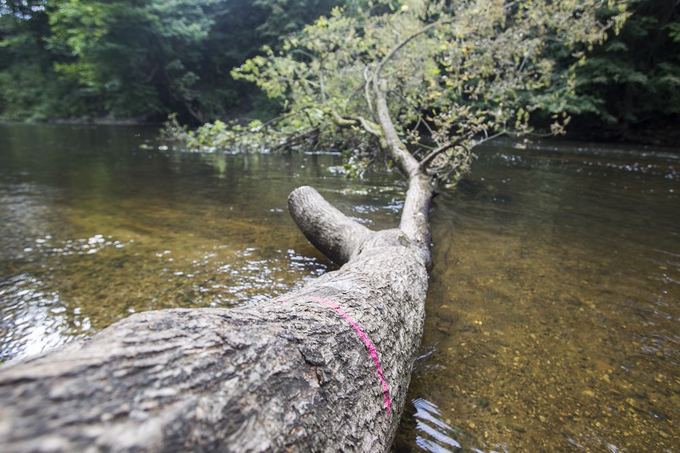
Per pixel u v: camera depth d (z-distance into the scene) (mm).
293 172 6328
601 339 1920
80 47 13695
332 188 5141
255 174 6113
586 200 4844
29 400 556
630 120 11945
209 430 676
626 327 2029
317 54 9062
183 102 16891
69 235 3154
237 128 7285
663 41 11125
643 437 1353
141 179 5539
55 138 10852
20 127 14203
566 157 8555
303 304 1263
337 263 2775
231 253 2881
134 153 8234
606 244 3273
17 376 584
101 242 3018
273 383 870
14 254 2742
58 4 13586
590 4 5738
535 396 1530
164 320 845
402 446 1278
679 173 6805
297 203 3096
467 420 1403
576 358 1769
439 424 1379
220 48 17062
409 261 2088
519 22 5988
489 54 5844
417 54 6559
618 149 10016
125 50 14227
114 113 16625
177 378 715
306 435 865
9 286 2264
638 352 1825
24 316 1954
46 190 4707
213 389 744
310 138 6922
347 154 6551
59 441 523
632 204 4668
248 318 1005
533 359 1755
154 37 14922
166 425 622
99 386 627
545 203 4645
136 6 13789
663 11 10898
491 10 5559
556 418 1424
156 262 2670
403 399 1413
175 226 3453
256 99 15992
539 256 2969
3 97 18172
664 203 4738
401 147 5148
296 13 14609
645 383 1619
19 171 5906
